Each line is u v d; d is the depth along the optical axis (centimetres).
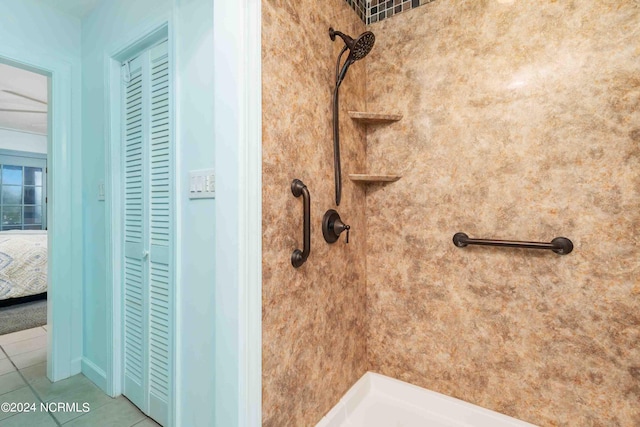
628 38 99
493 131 122
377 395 146
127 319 160
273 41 93
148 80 145
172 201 129
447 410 131
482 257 125
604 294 104
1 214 488
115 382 161
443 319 134
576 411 108
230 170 86
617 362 102
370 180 144
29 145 515
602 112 103
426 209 138
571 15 108
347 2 138
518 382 118
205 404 118
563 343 110
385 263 149
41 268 315
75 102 187
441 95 134
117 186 163
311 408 111
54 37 178
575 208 108
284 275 98
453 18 131
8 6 160
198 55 119
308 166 110
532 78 115
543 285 114
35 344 224
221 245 89
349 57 117
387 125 148
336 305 128
